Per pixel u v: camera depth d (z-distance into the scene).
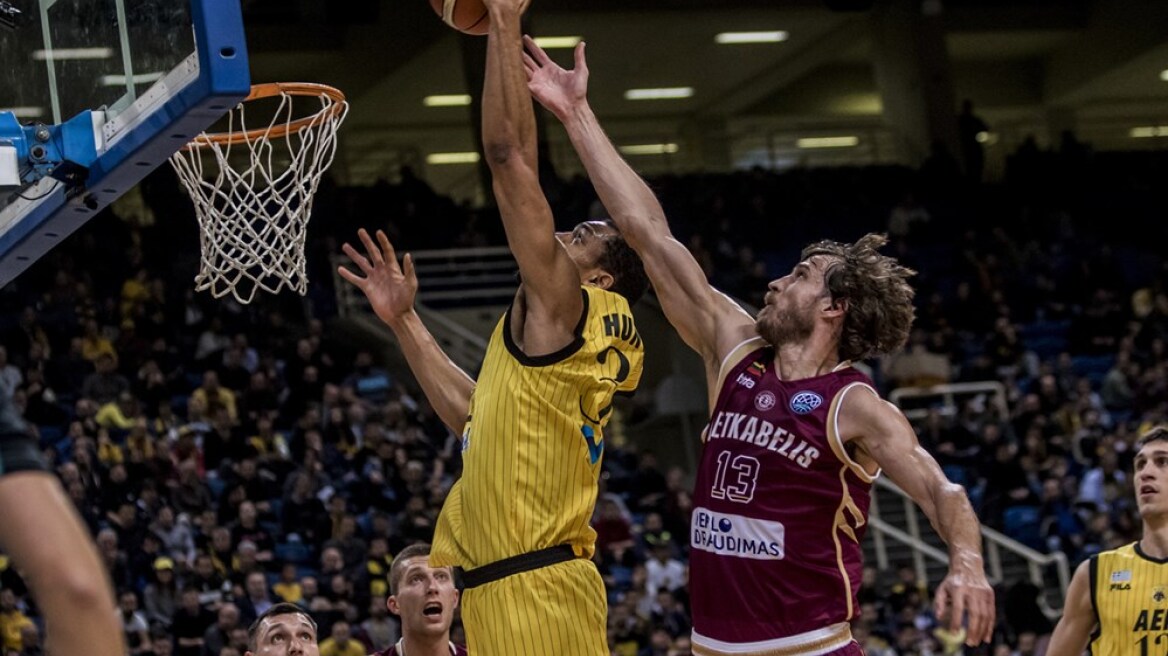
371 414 16.41
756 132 29.92
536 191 3.65
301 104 6.18
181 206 19.48
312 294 19.64
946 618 3.26
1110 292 21.86
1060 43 28.41
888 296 3.78
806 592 3.62
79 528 1.85
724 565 3.69
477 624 3.72
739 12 25.80
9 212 5.02
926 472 3.50
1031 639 13.62
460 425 4.50
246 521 13.66
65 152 4.63
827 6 23.39
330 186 21.70
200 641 12.20
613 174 4.15
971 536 3.36
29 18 4.95
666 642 13.34
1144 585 6.06
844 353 3.80
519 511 3.69
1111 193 25.05
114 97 4.58
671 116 29.91
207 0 4.13
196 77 4.18
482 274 21.89
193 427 15.12
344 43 25.00
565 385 3.74
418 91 27.02
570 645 3.67
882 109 27.28
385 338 19.53
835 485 3.64
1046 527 16.33
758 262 21.23
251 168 5.36
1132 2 26.77
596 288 3.94
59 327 17.05
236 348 16.91
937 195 24.53
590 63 27.25
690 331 4.02
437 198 22.31
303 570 13.85
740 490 3.68
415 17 24.80
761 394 3.72
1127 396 19.23
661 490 16.97
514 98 3.64
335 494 14.67
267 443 15.34
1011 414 18.28
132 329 17.08
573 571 3.71
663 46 26.88
